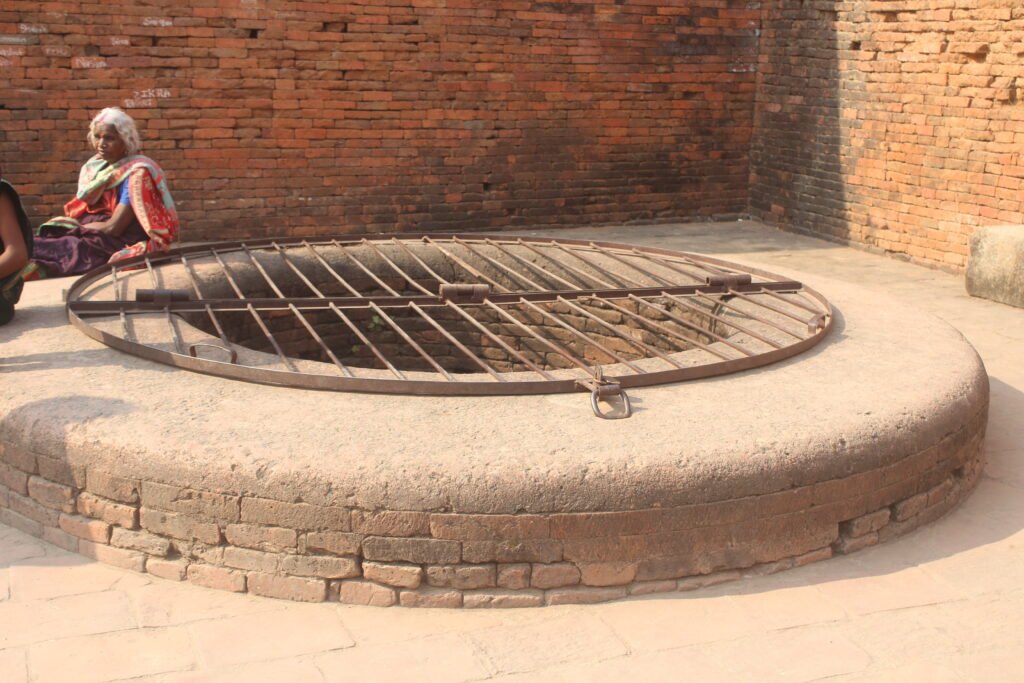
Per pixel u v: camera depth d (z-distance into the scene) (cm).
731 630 341
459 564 352
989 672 321
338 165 1007
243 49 952
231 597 360
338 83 988
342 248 693
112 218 692
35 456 387
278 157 987
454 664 320
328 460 353
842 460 381
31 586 361
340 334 701
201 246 661
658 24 1088
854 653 329
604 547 354
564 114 1075
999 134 877
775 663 324
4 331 493
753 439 376
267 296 651
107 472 371
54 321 511
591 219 1116
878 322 544
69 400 402
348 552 353
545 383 414
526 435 373
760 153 1150
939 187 937
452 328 726
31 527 398
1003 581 376
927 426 411
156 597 358
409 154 1028
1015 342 706
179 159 956
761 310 564
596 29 1064
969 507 440
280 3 953
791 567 380
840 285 636
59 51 904
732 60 1128
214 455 358
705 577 368
